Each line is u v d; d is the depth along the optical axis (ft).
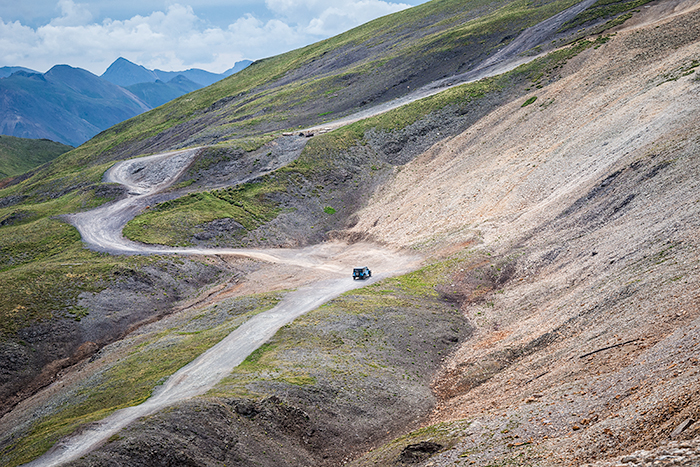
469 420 79.82
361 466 77.15
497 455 61.62
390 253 205.77
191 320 162.20
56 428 100.53
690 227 98.58
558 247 140.46
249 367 111.55
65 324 163.22
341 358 112.88
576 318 99.50
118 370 127.65
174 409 86.58
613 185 143.84
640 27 269.64
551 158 193.26
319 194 276.00
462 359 114.62
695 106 144.05
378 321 133.49
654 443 46.16
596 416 59.88
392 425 93.09
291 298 166.09
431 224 212.43
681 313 73.77
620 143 161.89
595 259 120.06
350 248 228.43
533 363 93.71
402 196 252.83
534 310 121.19
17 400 139.44
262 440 84.02
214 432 82.28
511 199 189.26
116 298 180.04
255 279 201.77
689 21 232.12
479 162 236.43
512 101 272.51
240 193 271.69
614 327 85.25
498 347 110.01
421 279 165.78
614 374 68.85
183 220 240.94
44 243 231.91
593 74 239.71
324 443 87.61
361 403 96.89
